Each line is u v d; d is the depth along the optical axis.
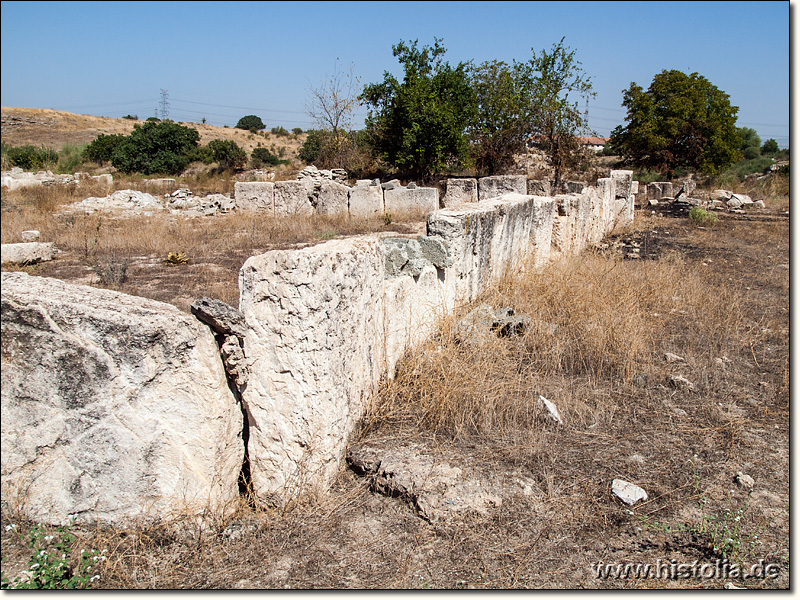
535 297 6.94
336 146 29.53
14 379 3.02
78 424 3.04
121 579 2.86
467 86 26.50
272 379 3.33
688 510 3.52
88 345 2.96
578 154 24.28
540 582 2.90
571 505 3.50
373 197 18.02
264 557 3.03
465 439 4.17
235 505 3.33
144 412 3.02
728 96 31.94
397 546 3.14
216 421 3.12
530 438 4.21
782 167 28.33
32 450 3.08
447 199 18.20
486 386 4.67
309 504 3.41
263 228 15.04
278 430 3.37
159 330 2.93
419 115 24.48
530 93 24.36
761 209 20.84
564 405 4.77
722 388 5.27
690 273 9.52
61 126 54.09
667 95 32.06
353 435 4.00
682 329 6.90
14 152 32.12
